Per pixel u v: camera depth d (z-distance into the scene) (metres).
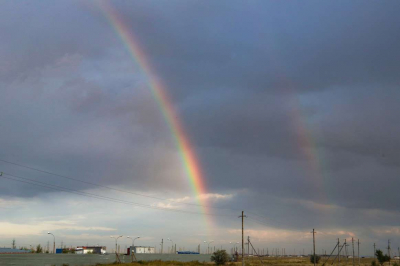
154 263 117.12
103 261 126.56
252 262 152.62
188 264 123.88
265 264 140.38
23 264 102.25
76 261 119.31
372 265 145.50
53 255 150.88
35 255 145.12
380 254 150.00
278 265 134.00
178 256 199.00
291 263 156.88
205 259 184.75
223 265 128.00
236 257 175.75
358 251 141.12
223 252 133.38
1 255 137.88
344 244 128.25
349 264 160.75
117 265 104.12
